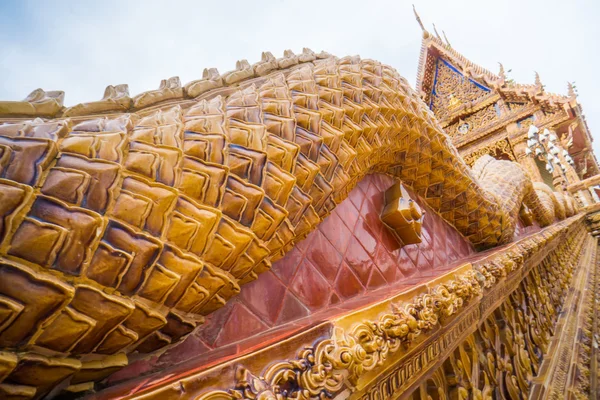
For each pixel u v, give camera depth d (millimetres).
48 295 340
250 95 721
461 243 1980
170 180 460
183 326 527
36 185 351
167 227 448
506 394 1459
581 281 4883
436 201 1715
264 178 603
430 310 815
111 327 406
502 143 13594
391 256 1269
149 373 526
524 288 2426
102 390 459
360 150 1005
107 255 388
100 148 408
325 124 848
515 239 2914
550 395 1729
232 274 580
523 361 1814
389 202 1329
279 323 756
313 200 793
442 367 1063
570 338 2695
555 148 9828
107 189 396
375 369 635
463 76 14719
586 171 17391
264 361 445
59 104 497
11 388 353
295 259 863
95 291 380
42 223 341
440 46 14781
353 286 1020
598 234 10539
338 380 510
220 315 654
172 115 552
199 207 479
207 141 529
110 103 563
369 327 613
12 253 332
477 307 1296
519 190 2676
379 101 1135
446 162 1566
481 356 1377
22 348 348
